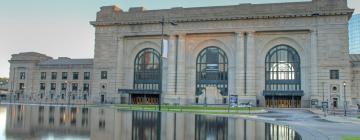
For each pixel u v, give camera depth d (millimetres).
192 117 37375
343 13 81562
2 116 30000
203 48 92812
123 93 96625
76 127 20922
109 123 24781
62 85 113062
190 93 92375
